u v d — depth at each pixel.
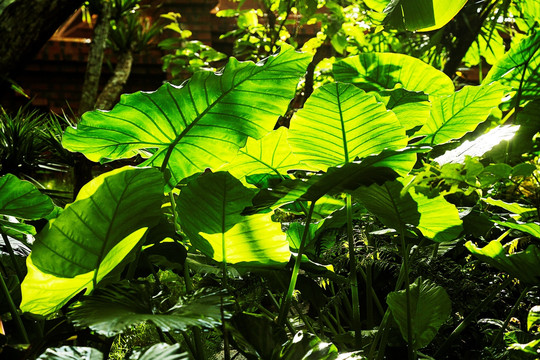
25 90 10.27
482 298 3.02
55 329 2.26
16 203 2.34
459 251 3.26
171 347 1.84
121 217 2.27
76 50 10.08
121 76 8.47
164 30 10.17
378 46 6.66
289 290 2.43
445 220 2.51
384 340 2.53
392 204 2.47
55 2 4.33
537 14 5.38
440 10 3.31
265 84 2.46
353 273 2.64
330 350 2.18
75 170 5.21
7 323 2.53
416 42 6.52
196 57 7.73
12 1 4.36
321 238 3.20
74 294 2.46
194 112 2.48
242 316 2.31
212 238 2.46
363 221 3.21
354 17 6.78
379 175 2.25
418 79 3.69
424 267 2.93
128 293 2.14
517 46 3.76
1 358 2.15
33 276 2.29
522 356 2.46
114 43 8.63
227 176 2.27
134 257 2.49
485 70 9.38
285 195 2.28
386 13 3.41
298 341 2.24
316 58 6.12
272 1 7.04
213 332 3.05
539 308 2.60
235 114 2.52
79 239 2.27
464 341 3.00
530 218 2.68
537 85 3.94
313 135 2.45
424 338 2.48
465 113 3.08
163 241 2.79
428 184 2.23
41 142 4.96
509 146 3.31
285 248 2.50
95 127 2.46
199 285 3.02
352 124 2.38
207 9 10.41
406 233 2.76
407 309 2.45
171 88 2.39
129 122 2.47
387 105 2.94
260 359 2.20
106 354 2.42
